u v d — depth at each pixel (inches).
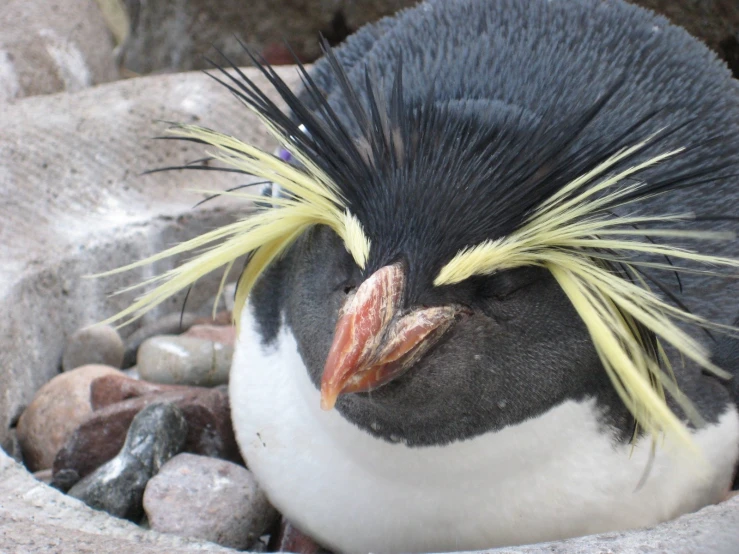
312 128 114.3
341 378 95.9
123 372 216.7
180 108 261.3
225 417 175.6
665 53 149.0
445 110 115.2
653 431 113.7
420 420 114.7
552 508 123.5
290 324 130.6
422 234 104.4
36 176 233.5
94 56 345.7
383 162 109.6
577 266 106.5
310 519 137.9
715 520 113.3
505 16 152.6
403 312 102.3
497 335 109.8
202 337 213.0
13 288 196.4
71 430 185.6
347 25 327.9
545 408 115.1
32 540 115.8
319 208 113.6
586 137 126.1
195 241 119.8
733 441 132.7
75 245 217.8
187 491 154.3
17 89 312.2
